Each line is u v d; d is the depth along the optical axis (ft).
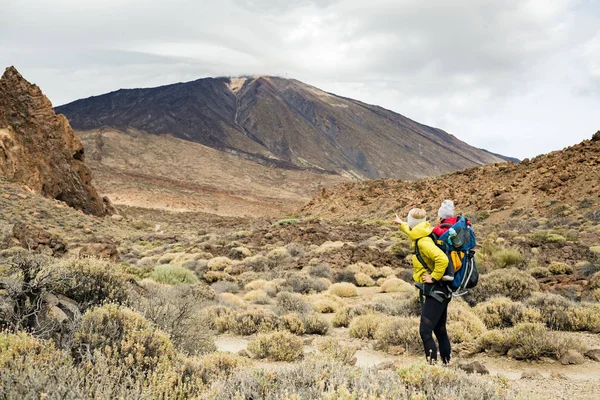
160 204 474.08
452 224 18.39
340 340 35.60
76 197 203.10
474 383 14.46
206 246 113.29
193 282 67.31
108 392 12.86
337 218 281.33
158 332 18.62
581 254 83.51
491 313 37.29
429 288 18.31
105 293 25.57
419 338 30.09
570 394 19.69
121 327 18.47
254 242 129.59
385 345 31.35
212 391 14.62
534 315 35.19
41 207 163.94
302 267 90.89
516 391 17.04
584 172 189.26
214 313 41.81
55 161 200.95
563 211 168.66
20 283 19.89
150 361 16.97
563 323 35.45
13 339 14.83
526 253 83.46
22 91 208.13
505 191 208.33
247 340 36.68
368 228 173.47
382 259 93.45
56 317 19.40
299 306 49.57
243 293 69.21
